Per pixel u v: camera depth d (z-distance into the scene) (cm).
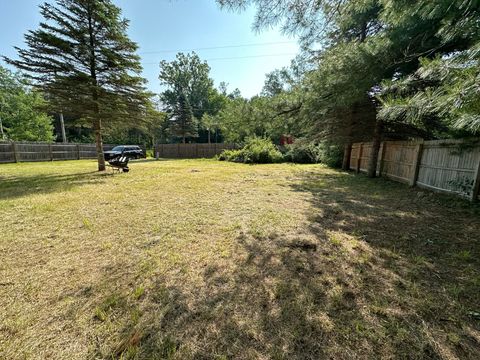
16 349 130
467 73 201
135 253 245
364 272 206
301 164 1366
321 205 437
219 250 252
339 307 161
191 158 1972
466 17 214
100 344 133
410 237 285
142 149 2023
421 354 124
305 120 755
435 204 441
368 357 123
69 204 435
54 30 726
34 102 1970
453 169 488
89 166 1138
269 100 687
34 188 584
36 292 180
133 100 896
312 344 131
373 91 598
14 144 1298
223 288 185
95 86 784
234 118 716
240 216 370
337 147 1189
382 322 147
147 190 565
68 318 153
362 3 297
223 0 291
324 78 539
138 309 161
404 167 679
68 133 2734
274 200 474
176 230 310
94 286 188
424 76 263
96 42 800
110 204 438
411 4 245
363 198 495
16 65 708
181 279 197
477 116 195
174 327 145
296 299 170
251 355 125
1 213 380
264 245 263
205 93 3350
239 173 895
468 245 262
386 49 480
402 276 200
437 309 158
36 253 245
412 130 711
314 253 244
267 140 1545
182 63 3181
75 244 267
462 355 123
